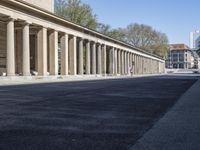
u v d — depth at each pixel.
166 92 24.14
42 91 24.11
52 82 42.69
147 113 12.76
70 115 11.87
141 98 19.17
